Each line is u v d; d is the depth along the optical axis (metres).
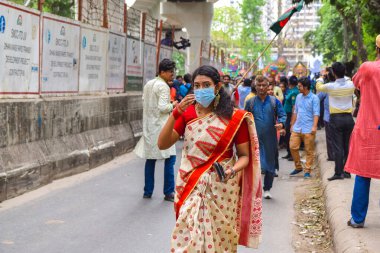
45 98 11.01
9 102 9.44
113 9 16.05
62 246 6.75
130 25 18.09
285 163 14.50
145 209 8.75
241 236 4.86
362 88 6.73
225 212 4.66
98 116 13.59
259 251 6.82
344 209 7.80
